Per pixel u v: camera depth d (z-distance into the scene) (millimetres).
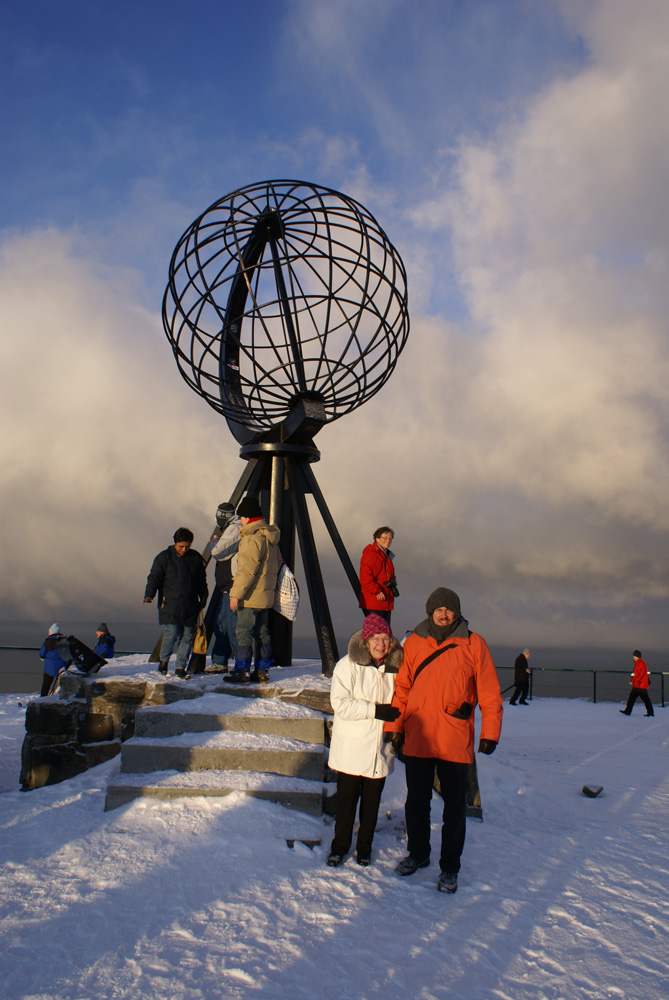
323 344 6723
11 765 7676
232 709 5195
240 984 2506
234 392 7492
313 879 3564
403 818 4863
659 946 3047
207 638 6711
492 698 3830
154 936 2848
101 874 3426
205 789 4406
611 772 7996
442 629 3973
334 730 3961
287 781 4555
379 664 4012
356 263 6656
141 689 5734
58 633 11648
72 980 2496
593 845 4711
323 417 6852
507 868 4070
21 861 3607
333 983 2562
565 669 19250
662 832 5195
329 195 6594
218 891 3301
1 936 2805
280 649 7281
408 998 2488
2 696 14500
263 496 7430
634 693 15711
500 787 6375
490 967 2770
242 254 7355
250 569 5656
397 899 3436
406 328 7031
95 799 4688
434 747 3781
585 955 2920
